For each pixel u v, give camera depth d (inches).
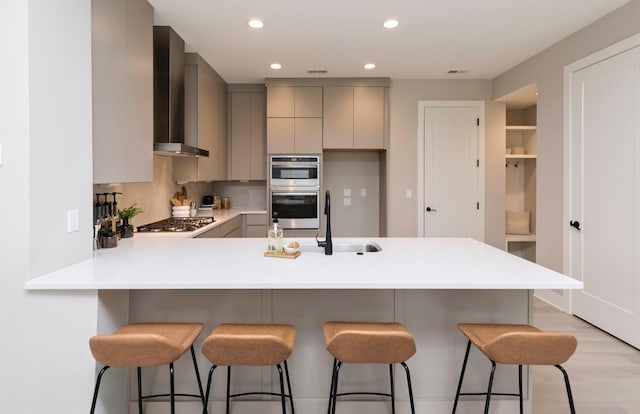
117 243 102.4
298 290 82.1
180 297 82.0
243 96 205.5
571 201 141.9
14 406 68.6
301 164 196.7
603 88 126.1
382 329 69.6
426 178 202.4
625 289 119.5
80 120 79.6
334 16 124.7
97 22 86.1
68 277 68.1
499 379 83.3
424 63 174.2
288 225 198.5
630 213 116.8
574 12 122.9
